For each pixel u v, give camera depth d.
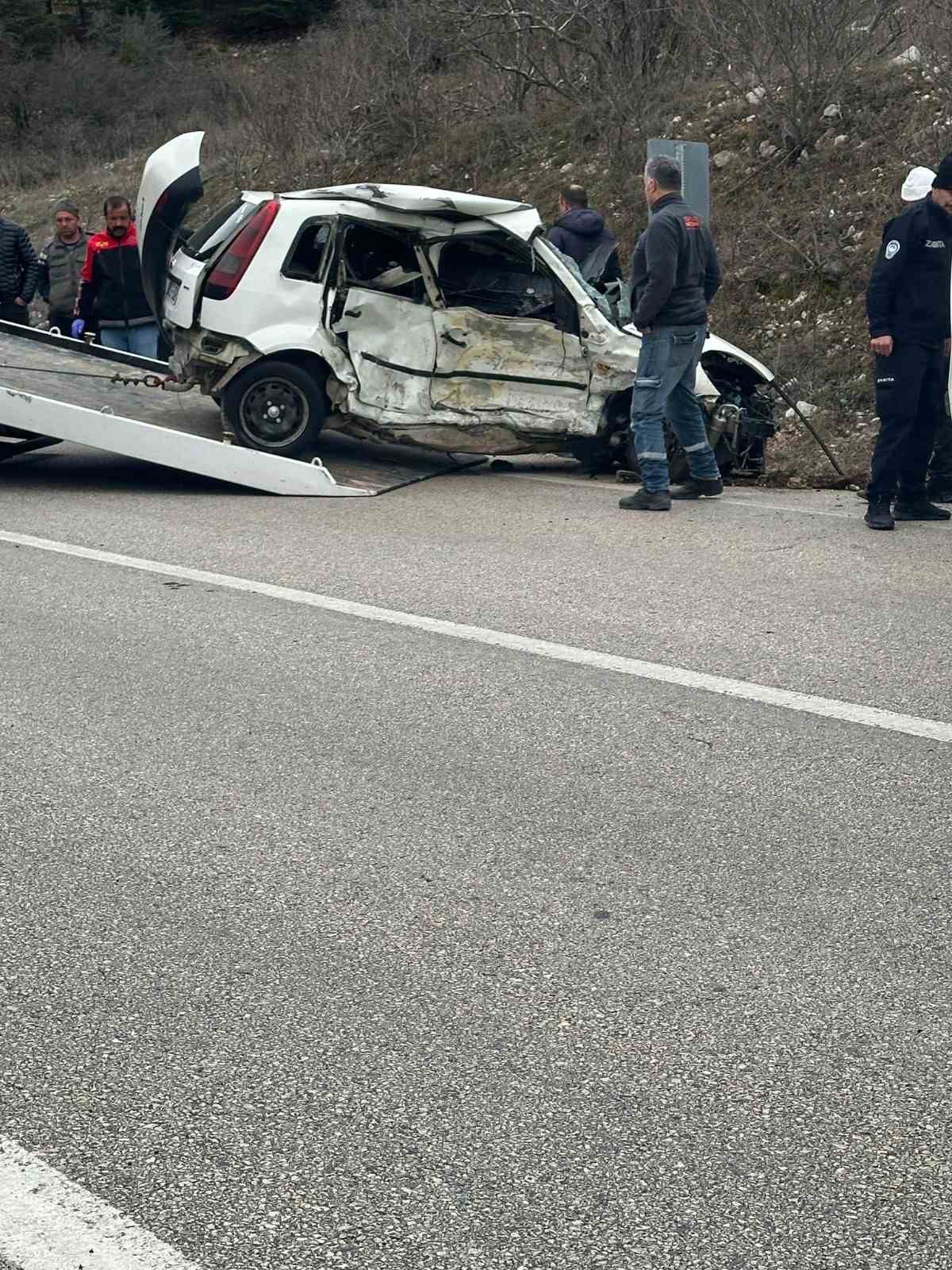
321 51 23.17
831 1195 2.69
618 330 10.01
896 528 8.62
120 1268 2.49
